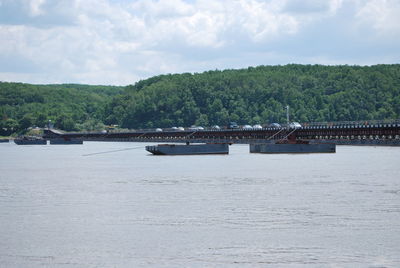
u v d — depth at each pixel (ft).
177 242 217.15
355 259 196.24
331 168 457.68
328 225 238.89
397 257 197.77
